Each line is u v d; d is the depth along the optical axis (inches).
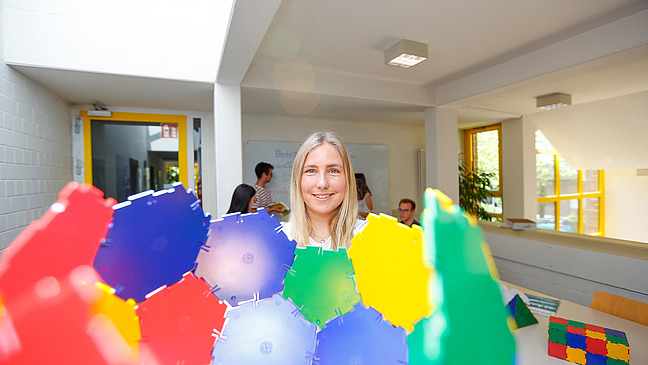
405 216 99.1
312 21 75.5
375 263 13.6
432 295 11.2
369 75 117.0
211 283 13.3
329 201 32.6
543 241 91.6
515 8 71.6
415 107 136.3
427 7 70.2
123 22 83.5
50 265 10.0
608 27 78.9
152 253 11.5
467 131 215.6
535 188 178.7
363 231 14.6
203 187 132.9
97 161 118.0
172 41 88.5
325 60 101.2
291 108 137.1
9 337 9.2
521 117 173.5
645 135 152.5
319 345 12.7
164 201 12.1
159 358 10.9
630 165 178.5
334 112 147.4
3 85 70.4
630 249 77.9
